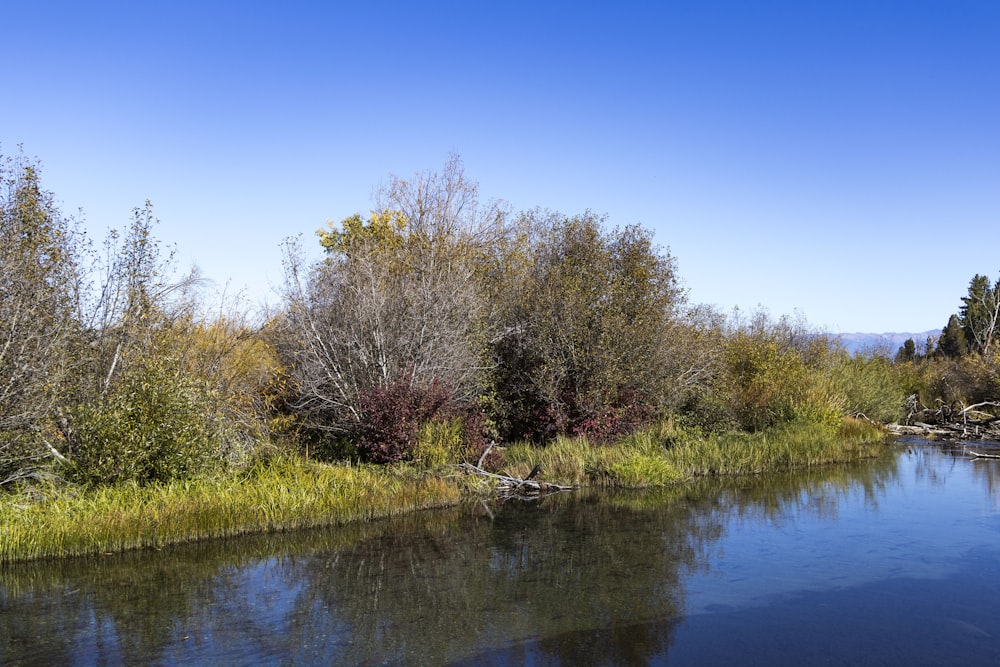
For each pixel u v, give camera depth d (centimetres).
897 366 4066
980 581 1013
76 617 866
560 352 2133
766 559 1131
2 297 1240
